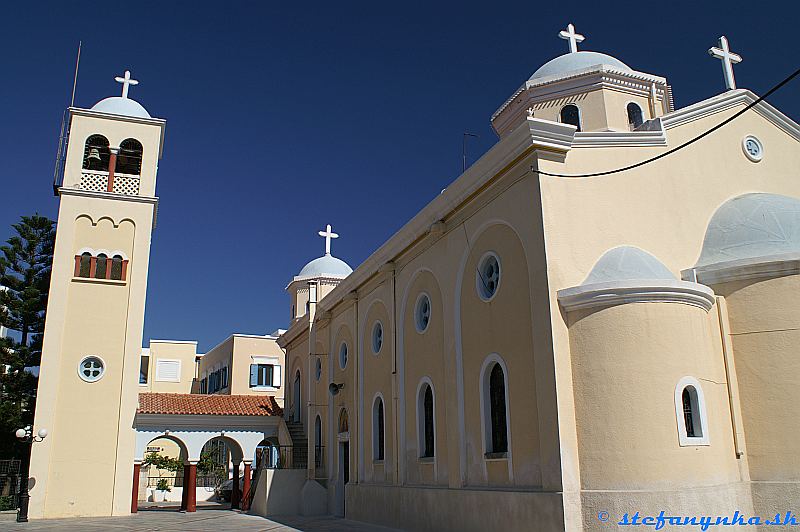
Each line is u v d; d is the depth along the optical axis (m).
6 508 25.16
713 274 12.90
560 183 12.85
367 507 19.83
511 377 13.24
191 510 25.42
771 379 12.16
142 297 24.69
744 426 12.30
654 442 11.05
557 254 12.38
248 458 26.95
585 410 11.59
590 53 19.48
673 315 11.66
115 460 23.31
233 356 42.06
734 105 15.35
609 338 11.59
